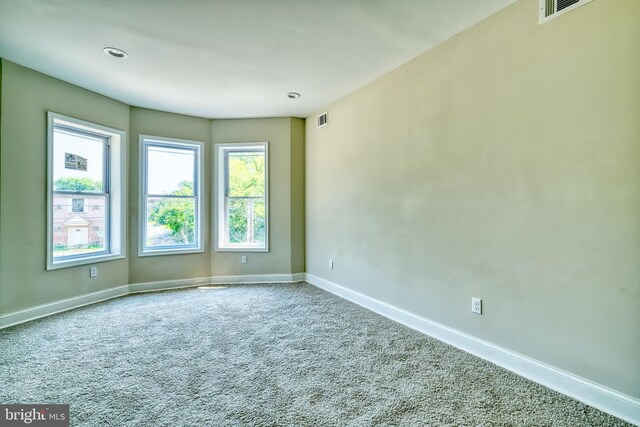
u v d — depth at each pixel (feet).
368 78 10.82
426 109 9.00
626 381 5.36
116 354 7.66
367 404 5.72
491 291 7.36
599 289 5.66
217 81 10.98
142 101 12.91
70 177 11.55
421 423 5.21
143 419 5.26
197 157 15.12
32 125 10.02
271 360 7.39
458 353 7.77
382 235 10.68
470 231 7.82
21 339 8.53
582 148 5.83
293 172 15.30
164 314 10.65
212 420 5.25
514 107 6.88
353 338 8.69
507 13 6.98
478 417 5.37
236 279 15.25
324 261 14.05
